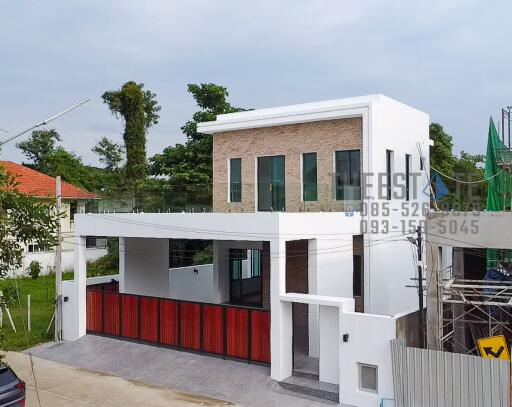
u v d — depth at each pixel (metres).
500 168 17.83
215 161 21.53
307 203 18.91
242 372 15.05
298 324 18.31
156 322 17.81
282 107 20.97
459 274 16.17
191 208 17.53
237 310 15.82
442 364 11.56
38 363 17.44
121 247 21.47
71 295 19.53
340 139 18.48
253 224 15.01
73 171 53.16
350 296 17.27
